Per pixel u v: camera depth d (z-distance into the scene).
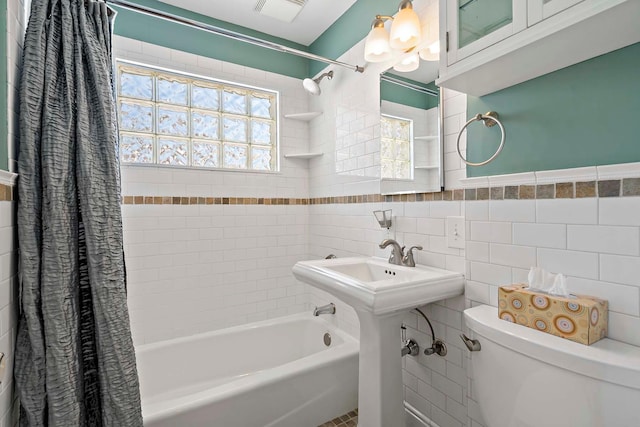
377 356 1.25
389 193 1.66
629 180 0.81
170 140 2.13
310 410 1.55
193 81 2.20
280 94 2.44
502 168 1.13
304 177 2.53
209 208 2.18
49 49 1.01
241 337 2.10
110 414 1.04
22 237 0.91
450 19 1.05
